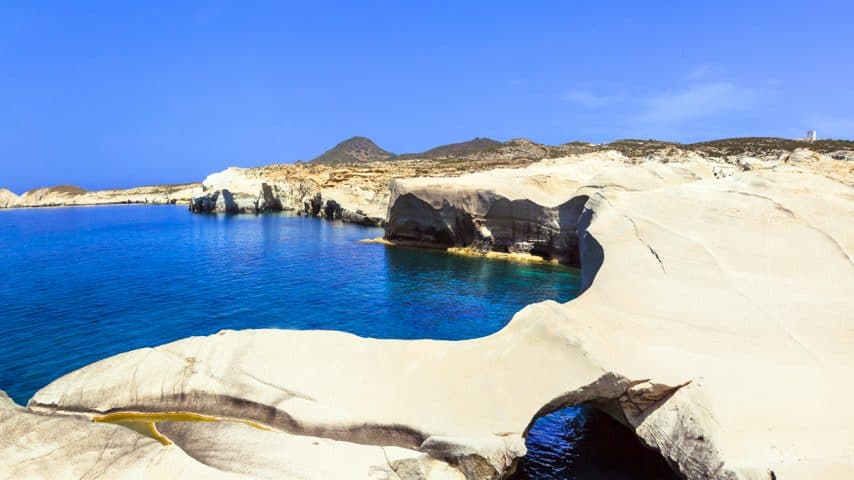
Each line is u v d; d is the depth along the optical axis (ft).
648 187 108.99
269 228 208.13
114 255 139.44
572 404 41.47
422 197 153.48
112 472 33.88
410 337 72.59
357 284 104.58
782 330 46.19
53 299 90.48
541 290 100.22
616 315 50.29
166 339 69.77
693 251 59.00
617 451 43.91
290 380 45.06
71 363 61.00
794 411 36.27
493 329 76.18
